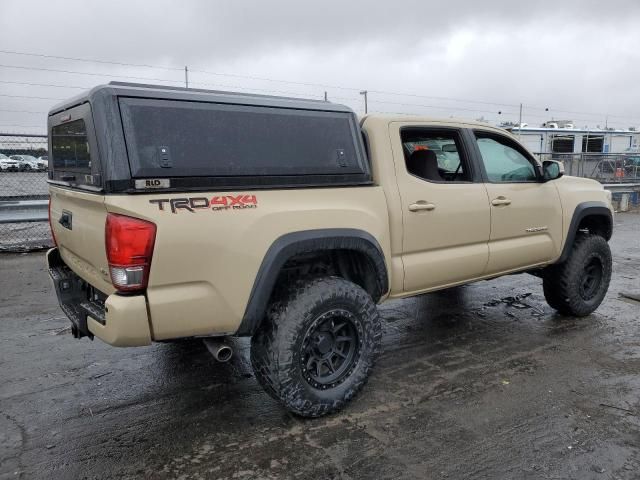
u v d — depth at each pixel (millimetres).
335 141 3346
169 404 3479
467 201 4113
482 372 4004
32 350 4359
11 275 6797
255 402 3508
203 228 2725
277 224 2990
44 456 2871
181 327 2762
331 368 3295
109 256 2582
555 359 4262
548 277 5266
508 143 4699
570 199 5055
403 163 3779
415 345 4582
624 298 6164
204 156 2787
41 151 8539
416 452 2924
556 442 3020
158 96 2723
